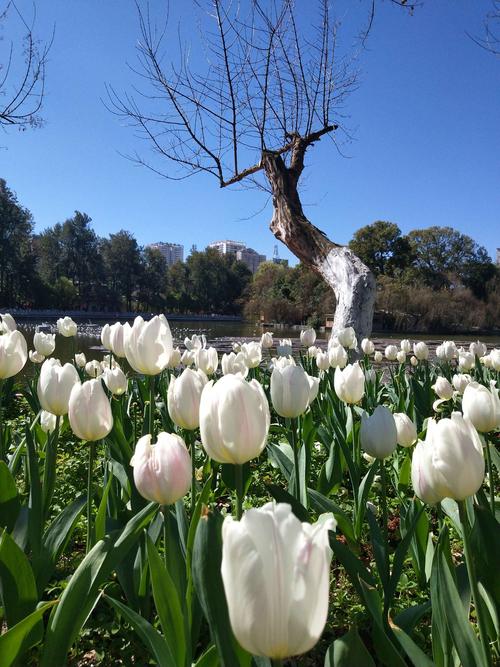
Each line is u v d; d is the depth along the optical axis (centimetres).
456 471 138
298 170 897
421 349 630
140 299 9394
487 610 192
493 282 6538
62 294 7775
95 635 219
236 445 141
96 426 195
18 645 147
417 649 152
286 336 3725
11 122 864
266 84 938
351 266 762
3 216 6706
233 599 82
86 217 8694
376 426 212
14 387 717
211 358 360
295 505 198
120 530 180
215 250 10206
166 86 932
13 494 206
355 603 243
